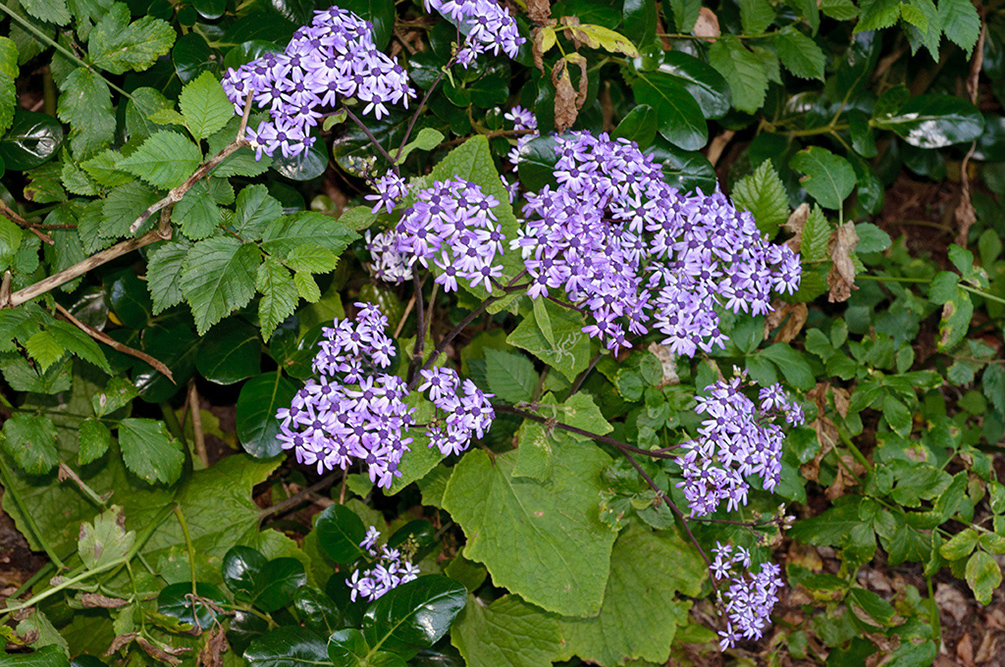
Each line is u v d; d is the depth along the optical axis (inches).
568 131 47.4
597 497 47.9
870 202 54.2
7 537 49.3
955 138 54.1
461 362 51.5
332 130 49.1
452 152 46.8
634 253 45.8
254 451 46.9
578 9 48.5
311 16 47.1
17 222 45.6
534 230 44.7
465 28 45.7
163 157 41.9
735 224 47.1
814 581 51.1
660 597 49.6
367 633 44.8
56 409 49.3
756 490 50.1
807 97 54.7
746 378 49.8
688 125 49.2
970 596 55.1
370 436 43.6
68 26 46.5
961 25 51.1
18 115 46.2
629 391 47.6
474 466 47.5
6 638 44.9
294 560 46.5
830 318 55.6
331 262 42.9
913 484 49.9
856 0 52.4
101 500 46.6
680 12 51.3
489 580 50.1
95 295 48.2
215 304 42.6
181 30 47.3
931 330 59.6
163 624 45.6
